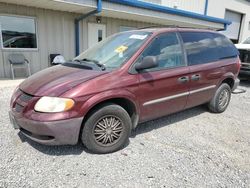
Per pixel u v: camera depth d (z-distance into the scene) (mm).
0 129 3693
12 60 8203
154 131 3914
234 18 20359
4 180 2496
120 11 8805
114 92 3002
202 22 12695
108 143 3137
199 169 2857
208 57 4445
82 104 2791
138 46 3432
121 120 3170
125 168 2818
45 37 9055
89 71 3174
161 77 3504
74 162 2895
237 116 4926
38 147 3188
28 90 2936
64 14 9328
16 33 8359
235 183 2619
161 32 3715
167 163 2955
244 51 8352
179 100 3902
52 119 2674
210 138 3750
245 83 9141
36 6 8375
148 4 9516
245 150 3391
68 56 9898
